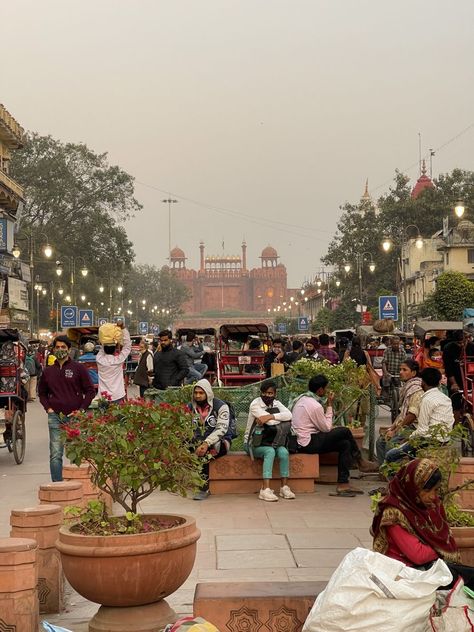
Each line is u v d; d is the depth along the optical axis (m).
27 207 84.69
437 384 11.31
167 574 6.70
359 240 91.38
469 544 6.80
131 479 7.04
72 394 12.41
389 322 30.16
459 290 54.81
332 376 14.94
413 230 89.19
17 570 6.49
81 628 7.18
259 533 10.14
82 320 48.38
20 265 49.09
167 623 6.78
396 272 90.25
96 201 87.06
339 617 5.46
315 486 13.27
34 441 19.86
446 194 90.06
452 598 5.64
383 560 5.59
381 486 13.11
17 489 13.34
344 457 12.52
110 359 14.95
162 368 16.91
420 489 5.82
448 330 23.92
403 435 11.80
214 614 6.07
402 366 12.55
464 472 8.94
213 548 9.45
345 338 31.66
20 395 16.39
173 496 12.64
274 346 25.70
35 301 88.31
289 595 6.09
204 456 12.27
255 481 12.62
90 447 7.07
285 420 12.35
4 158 50.59
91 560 6.55
